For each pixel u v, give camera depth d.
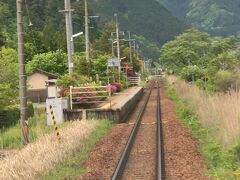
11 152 17.78
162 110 34.72
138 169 14.22
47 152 14.56
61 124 24.30
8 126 29.73
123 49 104.69
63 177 12.96
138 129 24.12
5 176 11.84
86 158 15.99
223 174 12.20
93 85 32.84
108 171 14.00
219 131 17.12
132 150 17.64
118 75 60.69
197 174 12.88
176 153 16.31
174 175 12.98
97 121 24.67
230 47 49.12
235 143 14.16
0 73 34.16
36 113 33.53
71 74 33.31
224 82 30.98
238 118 15.63
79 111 27.27
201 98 27.89
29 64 59.97
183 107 30.16
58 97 27.45
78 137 18.39
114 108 27.41
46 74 56.75
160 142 18.08
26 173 12.26
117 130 23.61
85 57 45.25
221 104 20.12
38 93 53.16
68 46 33.97
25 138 18.20
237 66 36.06
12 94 33.47
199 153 16.20
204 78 39.84
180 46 60.69
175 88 53.50
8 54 44.31
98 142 19.55
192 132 21.41
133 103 41.06
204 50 59.88
